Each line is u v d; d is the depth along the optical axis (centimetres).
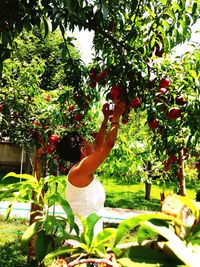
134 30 265
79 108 358
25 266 559
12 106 536
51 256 93
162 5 278
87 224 94
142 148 626
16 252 647
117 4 275
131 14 290
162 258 72
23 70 541
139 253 73
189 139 269
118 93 239
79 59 335
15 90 539
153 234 78
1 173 1805
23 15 224
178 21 269
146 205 1323
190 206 77
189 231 76
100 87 313
